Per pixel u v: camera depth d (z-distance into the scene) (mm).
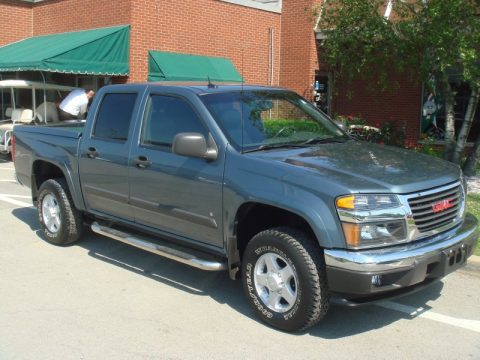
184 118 5020
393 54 10867
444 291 5254
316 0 16766
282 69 17797
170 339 4219
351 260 3818
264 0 17750
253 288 4469
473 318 4648
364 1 10734
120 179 5508
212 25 15820
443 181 4324
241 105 5090
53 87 13898
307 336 4273
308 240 4125
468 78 9539
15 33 16953
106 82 14648
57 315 4641
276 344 4133
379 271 3807
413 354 4004
